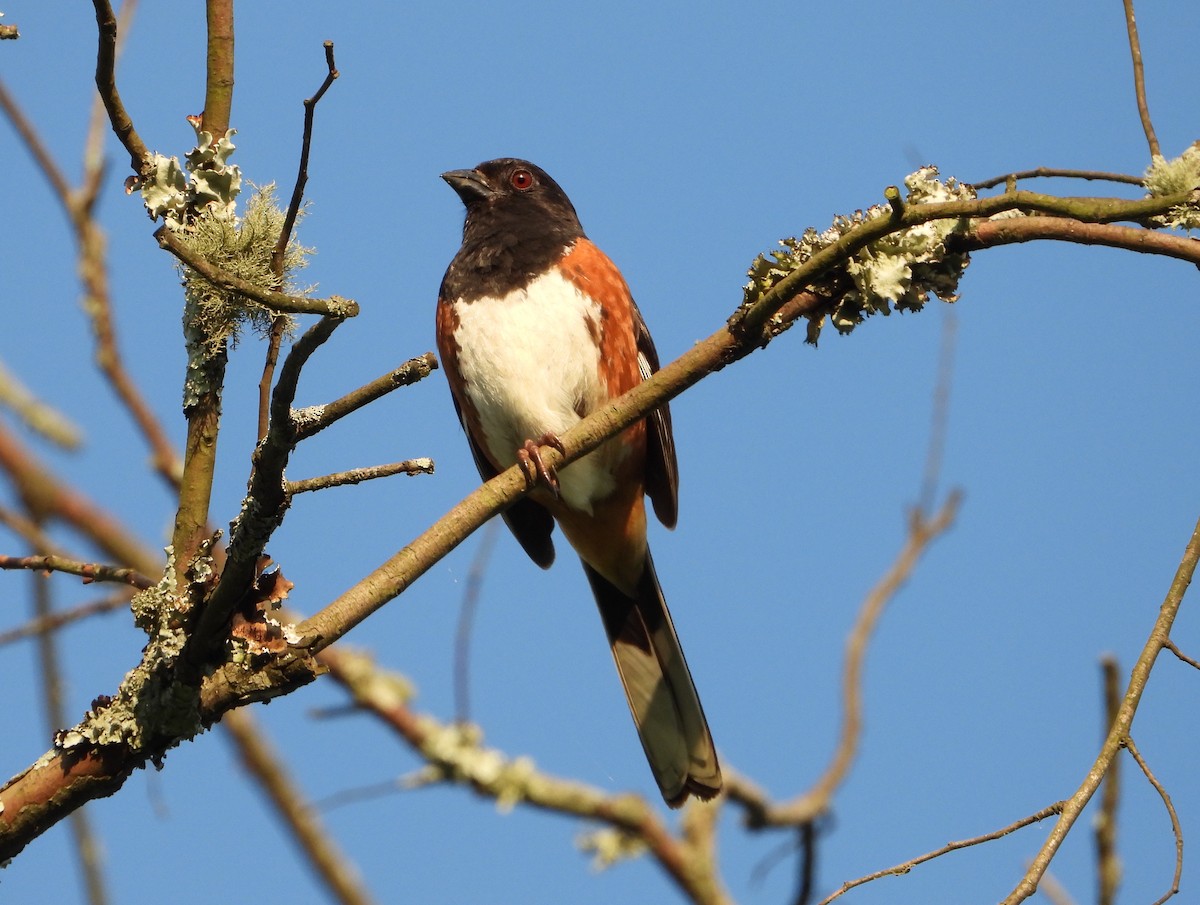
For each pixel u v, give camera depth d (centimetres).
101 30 525
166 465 802
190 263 472
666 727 889
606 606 930
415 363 475
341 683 971
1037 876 486
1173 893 500
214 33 580
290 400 462
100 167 789
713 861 952
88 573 543
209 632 505
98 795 510
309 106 491
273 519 488
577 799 959
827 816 927
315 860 903
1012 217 603
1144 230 562
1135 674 529
